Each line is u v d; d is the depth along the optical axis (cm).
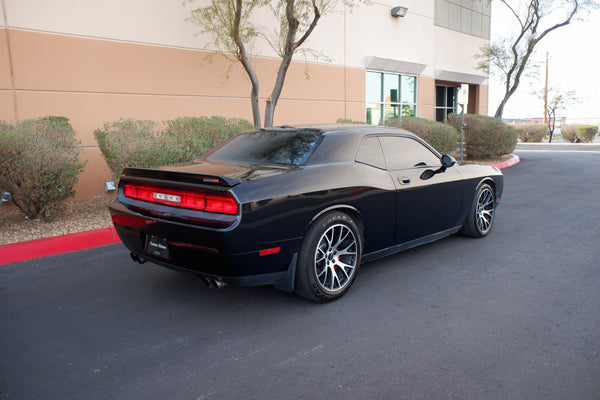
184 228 297
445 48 1822
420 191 415
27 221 592
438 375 241
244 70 1033
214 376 245
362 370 247
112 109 832
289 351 271
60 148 564
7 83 711
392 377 240
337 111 1289
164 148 650
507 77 1997
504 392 224
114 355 270
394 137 419
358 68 1342
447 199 454
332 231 336
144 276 412
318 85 1223
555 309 322
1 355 272
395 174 397
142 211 331
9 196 568
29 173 539
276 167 337
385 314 320
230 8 839
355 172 361
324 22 1221
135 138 633
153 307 341
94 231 525
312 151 355
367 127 407
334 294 342
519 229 566
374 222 375
